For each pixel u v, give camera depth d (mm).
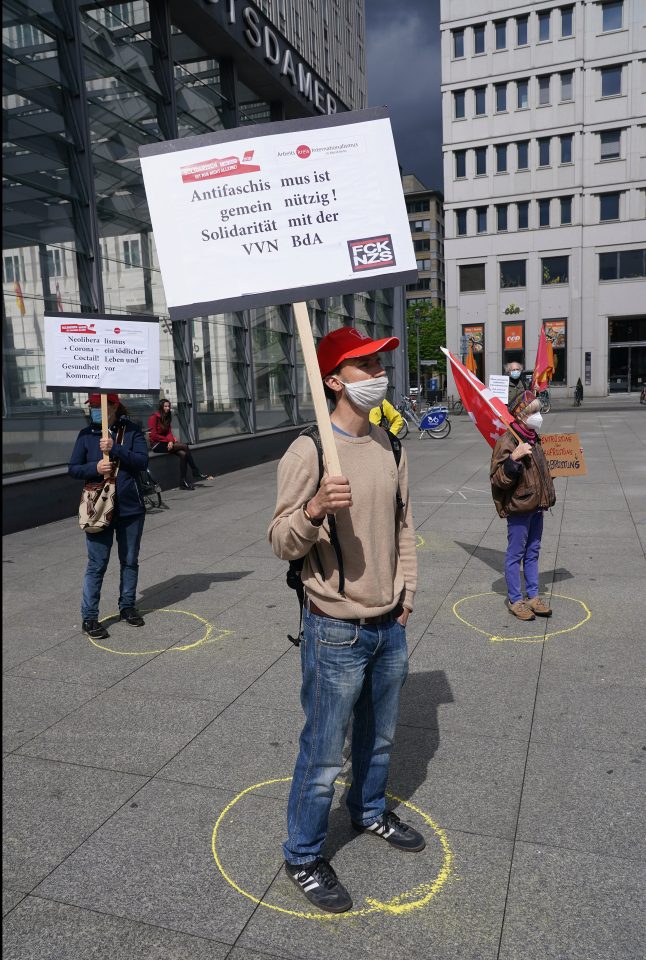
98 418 5164
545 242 41062
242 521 9141
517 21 39781
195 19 13430
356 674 2438
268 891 2514
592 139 39625
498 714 3729
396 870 2605
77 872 2619
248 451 15820
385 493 2424
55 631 5223
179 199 2354
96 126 11359
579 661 4375
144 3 12609
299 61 17656
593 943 2240
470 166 41812
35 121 9938
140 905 2455
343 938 2297
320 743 2441
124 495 5109
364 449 2438
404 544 2643
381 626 2484
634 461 12883
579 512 8625
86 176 10734
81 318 5129
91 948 2279
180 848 2744
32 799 3078
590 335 41000
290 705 3908
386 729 2660
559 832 2770
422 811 2930
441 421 19969
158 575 6676
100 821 2916
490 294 42406
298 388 19516
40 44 10016
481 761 3287
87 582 5047
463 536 7801
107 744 3535
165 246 2363
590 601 5473
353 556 2381
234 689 4133
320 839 2504
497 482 4957
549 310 41531
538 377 5082
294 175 2354
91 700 4039
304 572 2461
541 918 2348
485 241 42156
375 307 25703
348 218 2381
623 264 40094
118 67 11875
